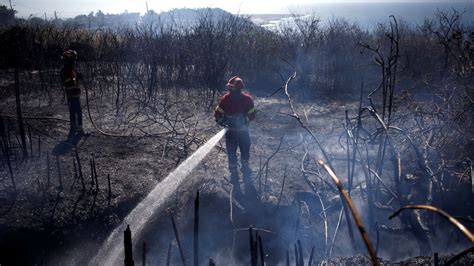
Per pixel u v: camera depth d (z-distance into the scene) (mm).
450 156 5391
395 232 4469
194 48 10805
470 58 7023
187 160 6191
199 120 8297
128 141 6961
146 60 10648
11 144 6504
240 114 5426
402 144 5840
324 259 3781
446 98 6391
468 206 4793
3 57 11969
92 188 5289
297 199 5129
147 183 5492
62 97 9758
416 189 4898
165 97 9344
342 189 989
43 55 11805
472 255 3490
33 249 4469
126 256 1788
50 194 5074
